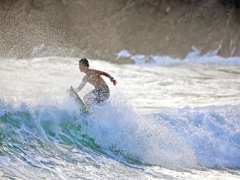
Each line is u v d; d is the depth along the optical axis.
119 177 29.77
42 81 53.62
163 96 59.34
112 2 105.69
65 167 29.66
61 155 31.33
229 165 36.44
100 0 104.12
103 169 30.81
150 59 104.31
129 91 62.91
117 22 106.06
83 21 101.88
